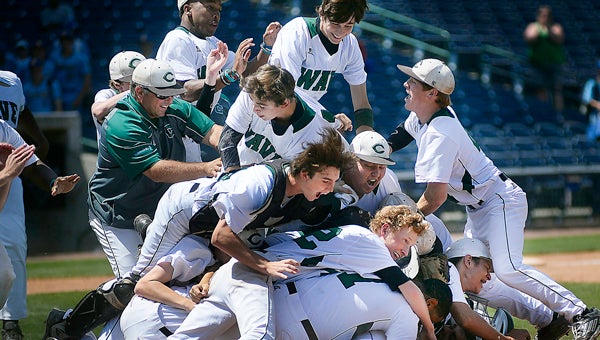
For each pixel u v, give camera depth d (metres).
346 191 12.97
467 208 15.49
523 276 14.47
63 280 25.19
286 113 12.93
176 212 12.49
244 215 11.52
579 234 37.38
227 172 12.79
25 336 16.34
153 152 14.09
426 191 14.59
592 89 45.12
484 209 15.02
